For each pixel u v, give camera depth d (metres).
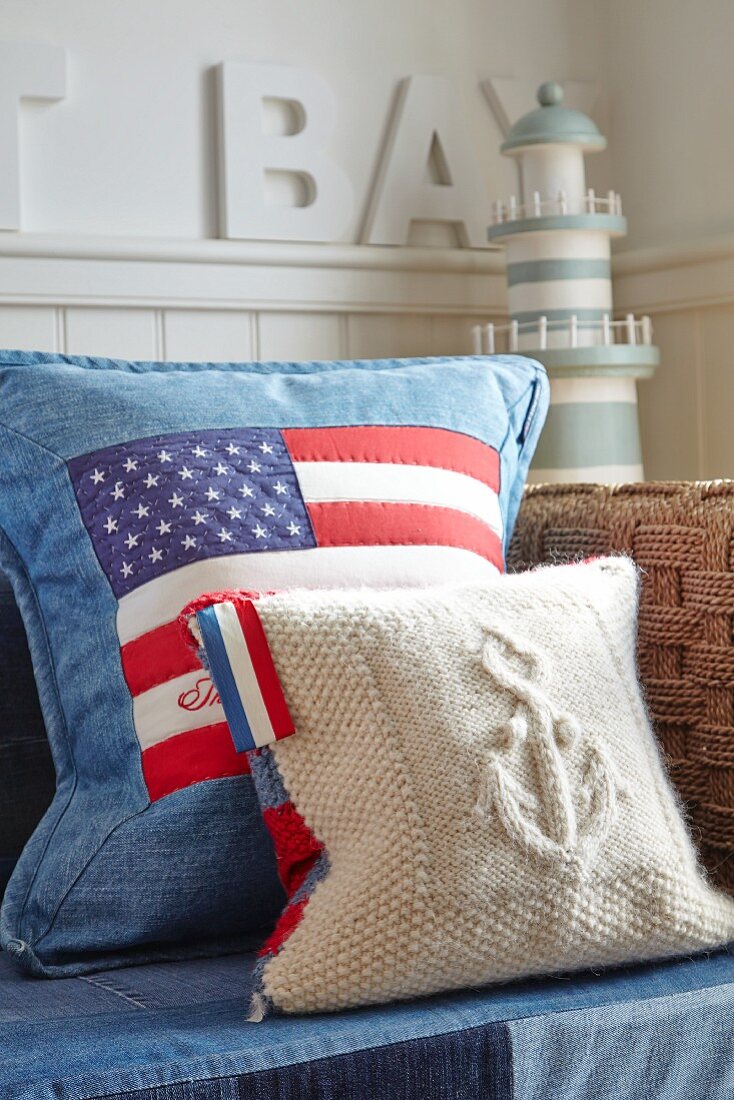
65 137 1.73
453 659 0.85
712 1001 0.81
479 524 1.08
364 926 0.77
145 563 0.97
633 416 1.79
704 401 1.88
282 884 0.90
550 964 0.80
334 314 1.91
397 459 1.07
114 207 1.76
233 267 1.81
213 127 1.82
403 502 1.04
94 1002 0.83
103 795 0.96
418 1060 0.73
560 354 1.71
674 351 1.93
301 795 0.82
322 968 0.77
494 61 2.02
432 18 1.96
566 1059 0.76
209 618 0.83
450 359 1.28
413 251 1.93
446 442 1.11
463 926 0.78
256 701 0.82
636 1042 0.78
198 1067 0.69
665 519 1.08
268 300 1.83
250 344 1.85
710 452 1.88
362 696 0.82
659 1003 0.80
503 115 2.01
